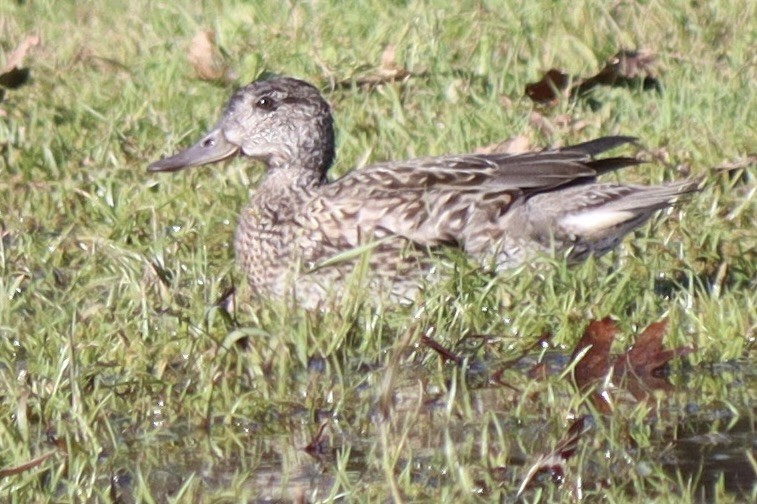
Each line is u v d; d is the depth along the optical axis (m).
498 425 8.88
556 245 11.98
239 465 9.02
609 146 12.37
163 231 12.65
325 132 12.89
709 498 8.35
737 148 14.16
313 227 12.18
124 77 17.00
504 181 12.08
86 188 14.01
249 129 12.95
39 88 16.59
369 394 10.04
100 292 11.80
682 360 10.42
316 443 9.25
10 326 10.84
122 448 9.30
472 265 11.59
